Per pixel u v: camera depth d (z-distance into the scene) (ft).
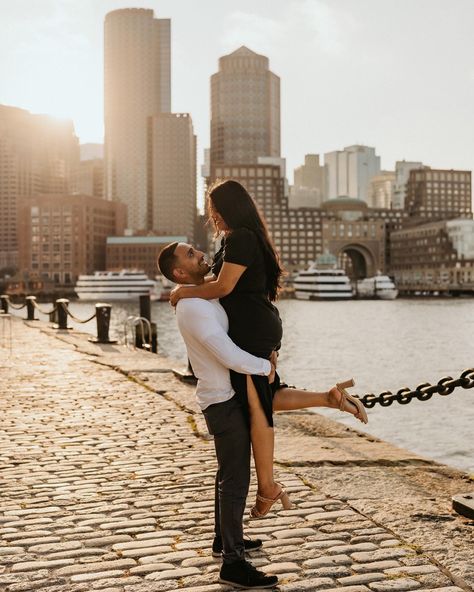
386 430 78.28
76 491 18.98
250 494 18.07
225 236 13.12
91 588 12.59
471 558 13.52
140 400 34.55
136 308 471.21
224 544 12.76
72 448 24.31
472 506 15.84
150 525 16.06
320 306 508.53
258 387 12.76
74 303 552.00
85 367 48.52
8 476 20.65
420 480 19.31
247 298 12.84
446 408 90.27
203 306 12.55
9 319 110.11
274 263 13.16
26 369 47.39
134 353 58.59
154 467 21.54
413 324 319.06
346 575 12.85
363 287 623.36
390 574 12.83
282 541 14.62
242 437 12.85
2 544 14.93
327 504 17.08
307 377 140.97
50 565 13.70
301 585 12.45
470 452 68.49
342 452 22.59
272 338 13.00
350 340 234.79
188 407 32.14
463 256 653.30
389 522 15.64
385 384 130.41
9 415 30.71
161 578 13.00
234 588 12.48
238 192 12.91
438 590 12.14
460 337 247.29
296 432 26.12
